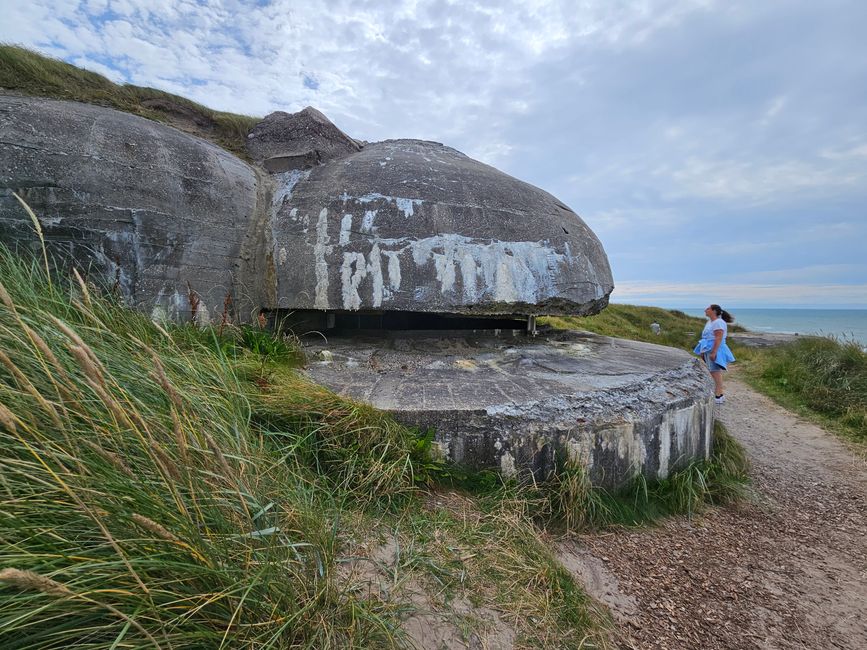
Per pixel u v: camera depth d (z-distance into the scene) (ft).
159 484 4.71
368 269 13.75
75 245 11.43
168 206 12.82
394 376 12.16
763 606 8.52
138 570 4.10
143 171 12.66
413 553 7.17
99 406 5.12
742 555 10.19
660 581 8.65
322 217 14.25
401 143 20.31
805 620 8.29
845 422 21.66
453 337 16.80
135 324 9.77
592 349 16.66
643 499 10.94
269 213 15.01
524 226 15.55
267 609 4.63
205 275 13.24
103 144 12.37
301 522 6.14
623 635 6.96
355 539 7.16
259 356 10.94
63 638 3.74
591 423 10.42
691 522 11.11
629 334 50.11
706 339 24.26
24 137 11.41
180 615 3.97
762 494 13.98
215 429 6.61
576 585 7.61
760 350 41.83
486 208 15.42
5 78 14.93
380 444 9.01
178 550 4.25
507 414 9.96
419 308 13.80
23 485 4.09
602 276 17.07
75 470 4.52
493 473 9.80
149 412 5.51
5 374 5.13
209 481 5.17
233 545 4.84
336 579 5.95
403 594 6.23
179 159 13.64
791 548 10.94
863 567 10.48
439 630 5.85
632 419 10.89
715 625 7.73
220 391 8.25
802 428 21.48
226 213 14.01
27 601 3.72
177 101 18.99
